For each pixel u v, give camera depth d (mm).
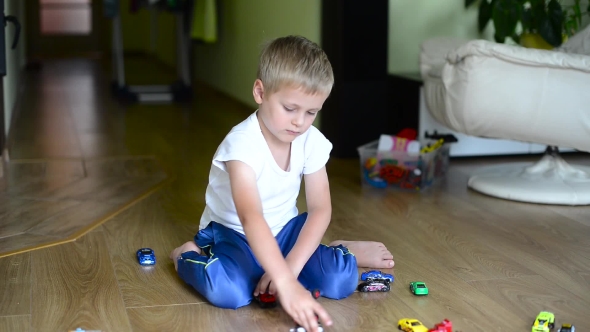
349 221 2129
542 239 1968
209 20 4359
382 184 2533
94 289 1580
